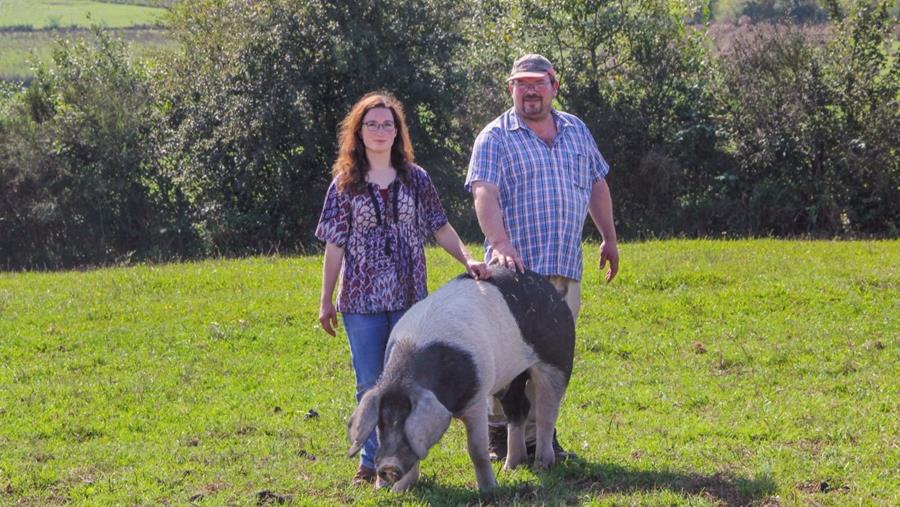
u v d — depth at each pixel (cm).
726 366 1175
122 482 818
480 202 788
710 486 758
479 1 3216
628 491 748
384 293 768
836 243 2103
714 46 3102
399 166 777
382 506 737
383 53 3148
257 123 3030
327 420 1002
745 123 2836
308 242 3170
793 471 787
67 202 3069
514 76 795
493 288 735
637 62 2995
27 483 823
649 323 1384
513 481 765
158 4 4481
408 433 639
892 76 2742
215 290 1703
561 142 809
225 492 784
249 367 1224
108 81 3244
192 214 3170
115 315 1520
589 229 2897
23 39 5847
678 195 2973
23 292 1775
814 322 1353
